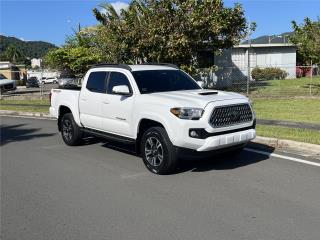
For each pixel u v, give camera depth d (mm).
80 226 5570
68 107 10805
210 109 7465
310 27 22922
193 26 21969
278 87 26703
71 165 8930
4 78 34875
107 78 9539
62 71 35875
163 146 7742
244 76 36312
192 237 5105
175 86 9023
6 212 6184
